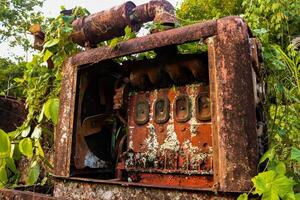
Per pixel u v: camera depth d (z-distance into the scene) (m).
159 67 1.79
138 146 1.84
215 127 1.39
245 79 1.40
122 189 1.57
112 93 2.23
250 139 1.33
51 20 2.45
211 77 1.45
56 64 2.37
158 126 1.79
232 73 1.41
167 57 1.77
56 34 2.35
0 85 8.93
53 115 2.07
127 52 1.73
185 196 1.39
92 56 1.89
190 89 1.72
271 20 4.22
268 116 2.06
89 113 2.08
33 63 2.72
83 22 2.34
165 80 1.82
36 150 2.23
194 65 1.67
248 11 4.39
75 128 1.91
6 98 3.62
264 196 1.20
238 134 1.34
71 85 1.95
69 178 1.78
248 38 1.46
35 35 2.72
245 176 1.29
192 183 1.63
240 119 1.35
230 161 1.33
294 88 2.14
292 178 1.41
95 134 2.13
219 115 1.39
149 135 1.81
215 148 1.37
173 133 1.73
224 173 1.33
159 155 1.75
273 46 2.14
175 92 1.77
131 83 1.91
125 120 2.02
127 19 2.26
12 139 2.36
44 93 2.62
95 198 1.65
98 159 2.08
